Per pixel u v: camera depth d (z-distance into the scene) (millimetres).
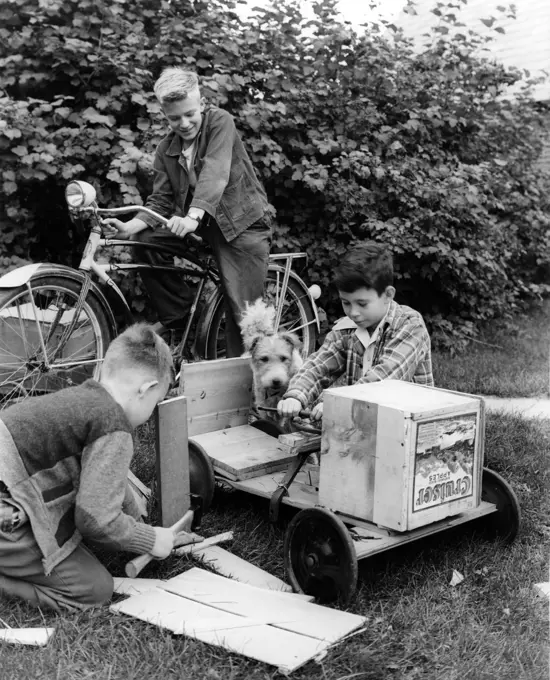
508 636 2301
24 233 5438
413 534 2551
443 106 7203
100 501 2309
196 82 4043
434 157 7043
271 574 2711
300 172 6016
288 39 6312
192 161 4141
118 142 5457
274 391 3666
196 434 3414
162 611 2316
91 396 2391
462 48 8172
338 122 6461
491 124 7539
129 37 5676
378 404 2465
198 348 4504
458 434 2564
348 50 6535
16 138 5148
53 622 2297
